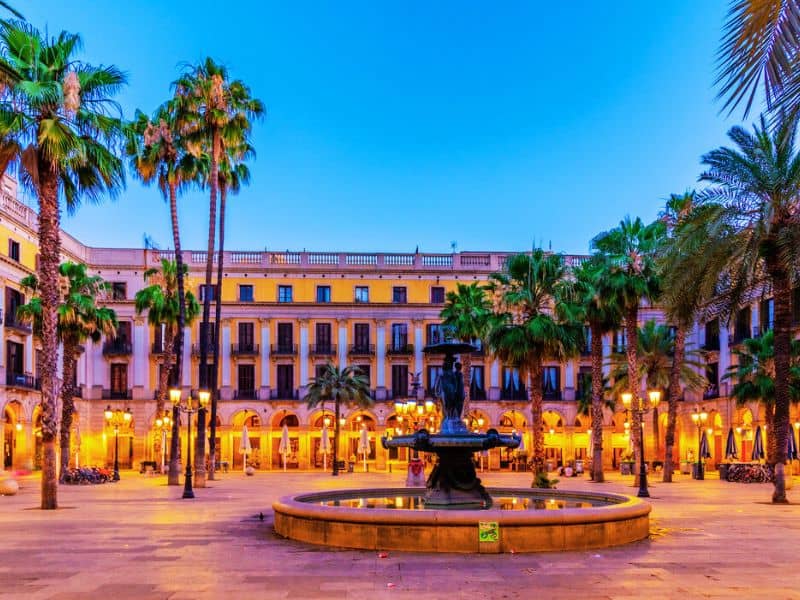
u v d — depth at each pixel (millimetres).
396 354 54281
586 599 8422
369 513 11695
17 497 23891
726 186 21125
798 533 14172
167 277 39594
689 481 33469
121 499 22641
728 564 10578
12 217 39281
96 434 51562
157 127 29203
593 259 31109
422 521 11398
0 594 8805
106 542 12977
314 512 12398
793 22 5191
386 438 15125
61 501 21938
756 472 32219
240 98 30047
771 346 34656
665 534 13898
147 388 52375
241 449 43250
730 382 43969
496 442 14250
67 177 20188
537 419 29078
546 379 54906
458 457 14781
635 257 29031
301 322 54406
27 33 18422
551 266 30203
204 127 28688
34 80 18641
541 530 11461
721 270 20766
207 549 12016
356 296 55125
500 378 54750
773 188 20203
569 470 38094
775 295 21500
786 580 9492
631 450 44594
